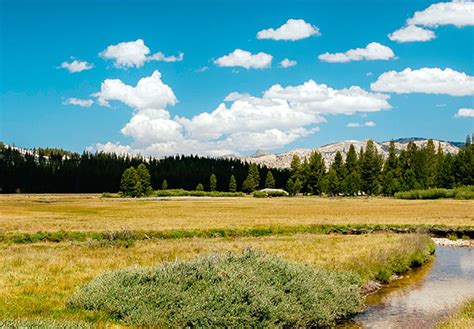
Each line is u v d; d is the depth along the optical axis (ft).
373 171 554.05
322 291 59.98
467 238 161.68
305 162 593.42
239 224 176.24
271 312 49.19
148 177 537.65
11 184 652.07
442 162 516.32
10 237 128.98
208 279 54.60
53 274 72.64
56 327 39.83
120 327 44.80
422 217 214.48
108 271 61.93
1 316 46.57
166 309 48.80
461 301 70.38
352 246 115.55
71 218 204.95
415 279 88.63
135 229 150.41
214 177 649.61
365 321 59.77
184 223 180.96
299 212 258.37
